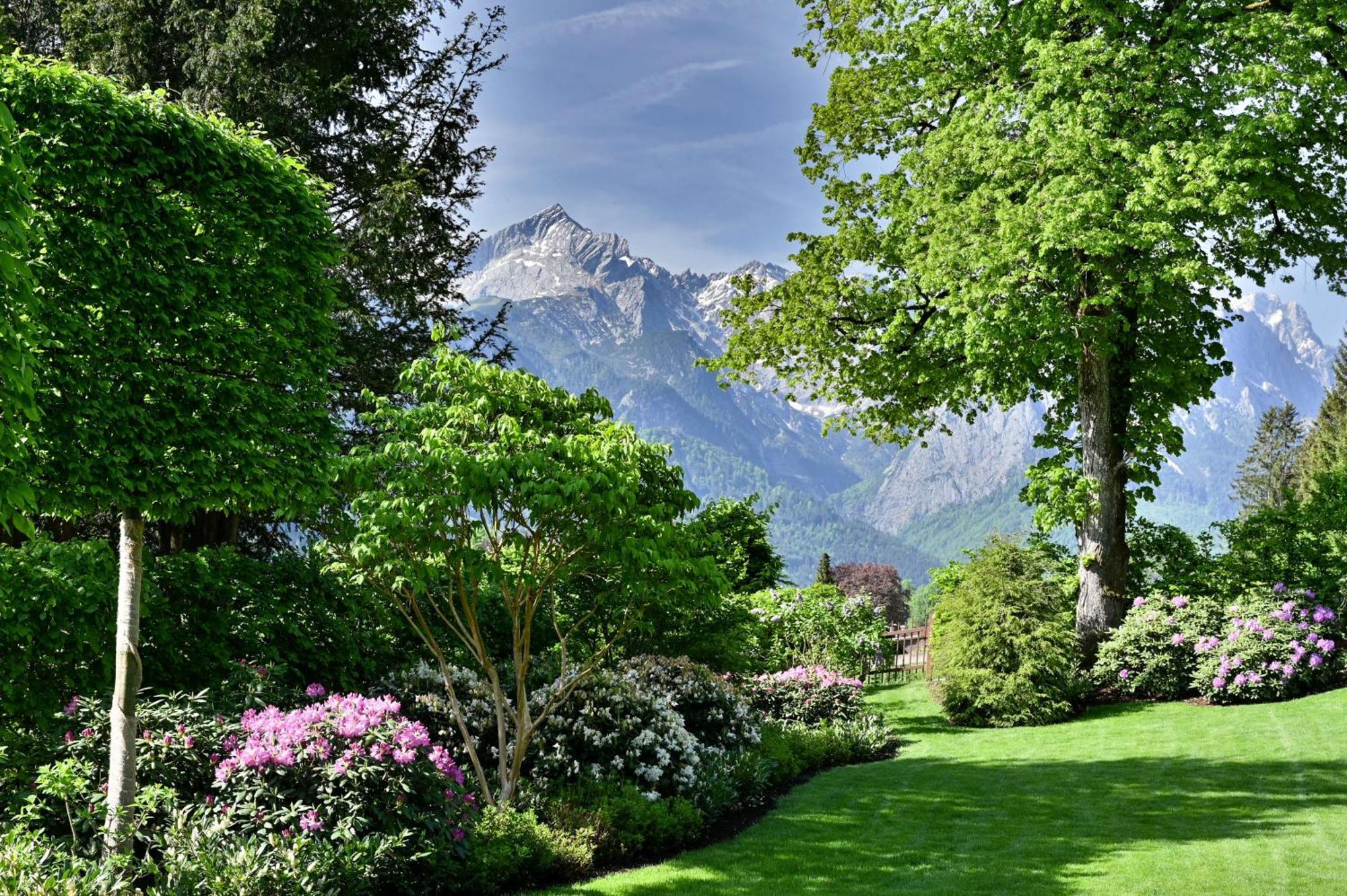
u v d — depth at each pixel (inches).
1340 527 612.4
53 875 204.8
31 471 251.1
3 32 590.9
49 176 261.0
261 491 297.7
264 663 360.5
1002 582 605.3
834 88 738.8
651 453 330.3
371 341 639.8
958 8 634.8
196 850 227.0
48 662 306.7
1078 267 574.6
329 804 254.1
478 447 315.3
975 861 291.7
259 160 318.7
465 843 272.4
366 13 671.8
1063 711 575.8
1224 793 358.3
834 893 266.2
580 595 486.3
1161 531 713.0
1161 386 661.9
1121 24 576.4
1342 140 569.9
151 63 612.4
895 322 668.1
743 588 920.9
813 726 550.3
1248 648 551.2
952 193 630.5
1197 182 500.7
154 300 277.4
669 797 357.1
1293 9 542.0
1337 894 238.5
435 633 460.8
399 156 692.7
